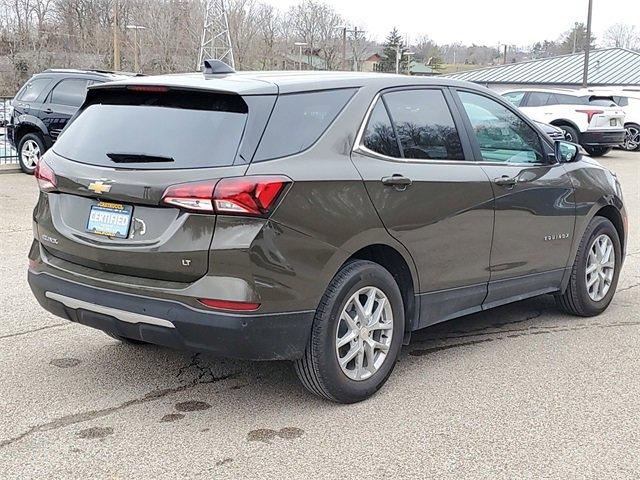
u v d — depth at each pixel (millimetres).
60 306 4312
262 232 3760
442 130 4855
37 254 4516
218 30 52125
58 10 55156
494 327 5898
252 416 4156
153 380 4648
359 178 4184
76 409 4203
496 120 5316
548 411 4289
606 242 6191
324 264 4020
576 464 3676
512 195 5172
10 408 4191
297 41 63812
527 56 101875
